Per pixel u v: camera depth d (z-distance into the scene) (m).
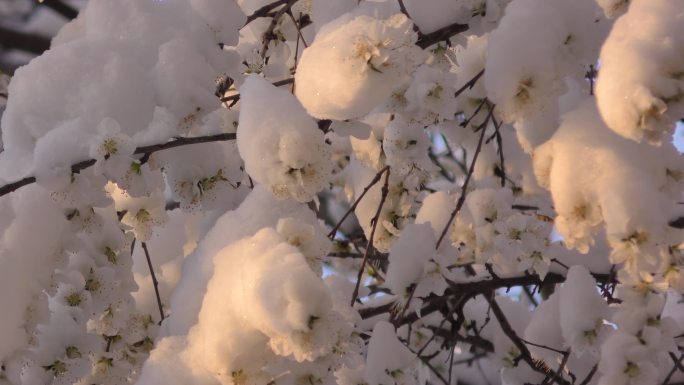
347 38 1.27
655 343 1.35
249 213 1.36
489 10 1.39
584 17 1.31
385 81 1.28
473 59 1.52
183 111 1.36
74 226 1.40
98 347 1.44
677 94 1.22
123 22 1.38
